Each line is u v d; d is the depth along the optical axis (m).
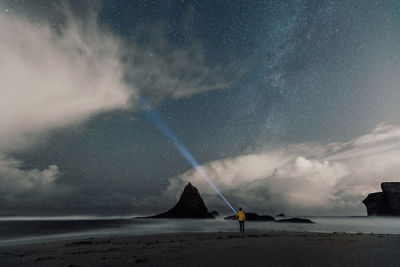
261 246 8.87
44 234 19.30
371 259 5.91
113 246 9.85
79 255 7.55
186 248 8.66
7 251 8.95
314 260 5.88
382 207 99.06
